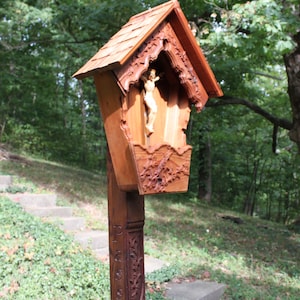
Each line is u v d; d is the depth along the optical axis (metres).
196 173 16.98
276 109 13.72
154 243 6.95
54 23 9.78
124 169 2.24
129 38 2.22
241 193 19.19
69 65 14.03
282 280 5.88
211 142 17.02
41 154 13.39
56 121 15.25
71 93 18.75
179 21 2.33
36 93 13.71
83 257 4.92
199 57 2.45
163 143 2.25
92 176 11.70
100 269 4.71
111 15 8.64
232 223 10.15
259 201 20.52
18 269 4.22
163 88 2.59
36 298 3.80
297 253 7.91
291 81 8.44
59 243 5.12
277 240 8.98
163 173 2.25
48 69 13.25
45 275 4.23
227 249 7.41
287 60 8.42
